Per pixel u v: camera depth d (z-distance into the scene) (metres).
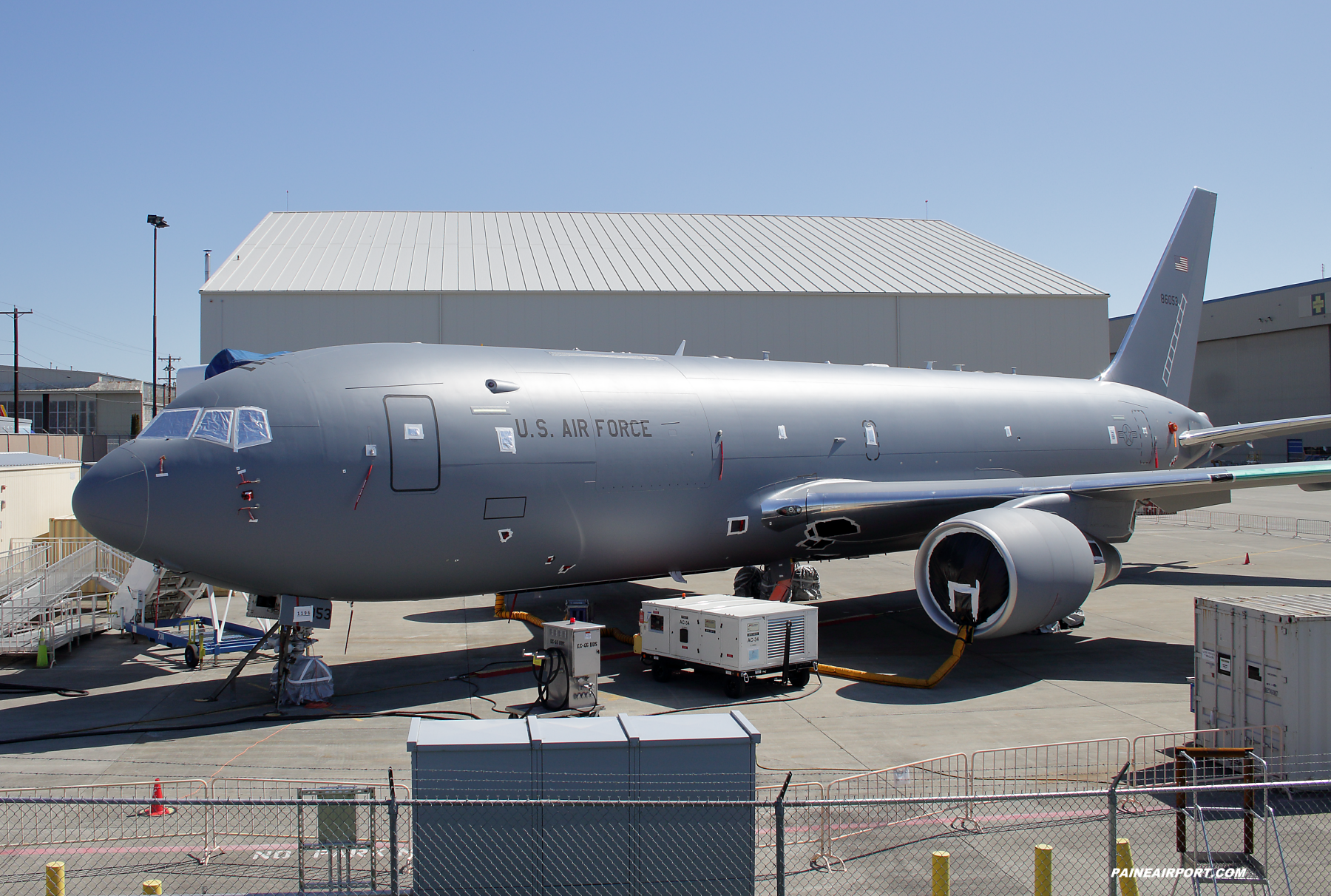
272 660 18.86
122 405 94.31
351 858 9.41
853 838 10.18
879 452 21.94
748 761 8.62
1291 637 11.21
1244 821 9.38
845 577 29.33
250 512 14.40
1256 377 87.06
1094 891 8.91
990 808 11.05
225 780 11.97
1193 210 31.86
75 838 10.27
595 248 45.81
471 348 17.55
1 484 26.05
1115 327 99.00
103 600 25.25
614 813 8.30
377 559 15.39
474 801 7.62
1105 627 21.83
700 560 19.83
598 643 15.32
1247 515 48.84
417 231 46.50
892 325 41.91
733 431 19.47
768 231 51.22
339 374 15.57
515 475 16.31
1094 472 26.91
